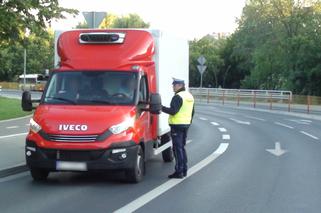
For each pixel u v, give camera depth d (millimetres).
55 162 10445
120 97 11297
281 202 9469
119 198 9625
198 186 10914
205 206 9070
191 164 14039
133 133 10727
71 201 9344
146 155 11750
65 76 11664
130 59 11758
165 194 10047
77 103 11250
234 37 73438
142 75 11750
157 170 12984
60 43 12203
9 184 10961
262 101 52094
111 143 10414
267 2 63281
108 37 11891
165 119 13602
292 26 61719
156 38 12648
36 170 11102
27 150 10734
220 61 93125
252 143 19297
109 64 11711
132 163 10719
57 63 12359
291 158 15383
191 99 11883
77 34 12219
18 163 12742
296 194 10195
